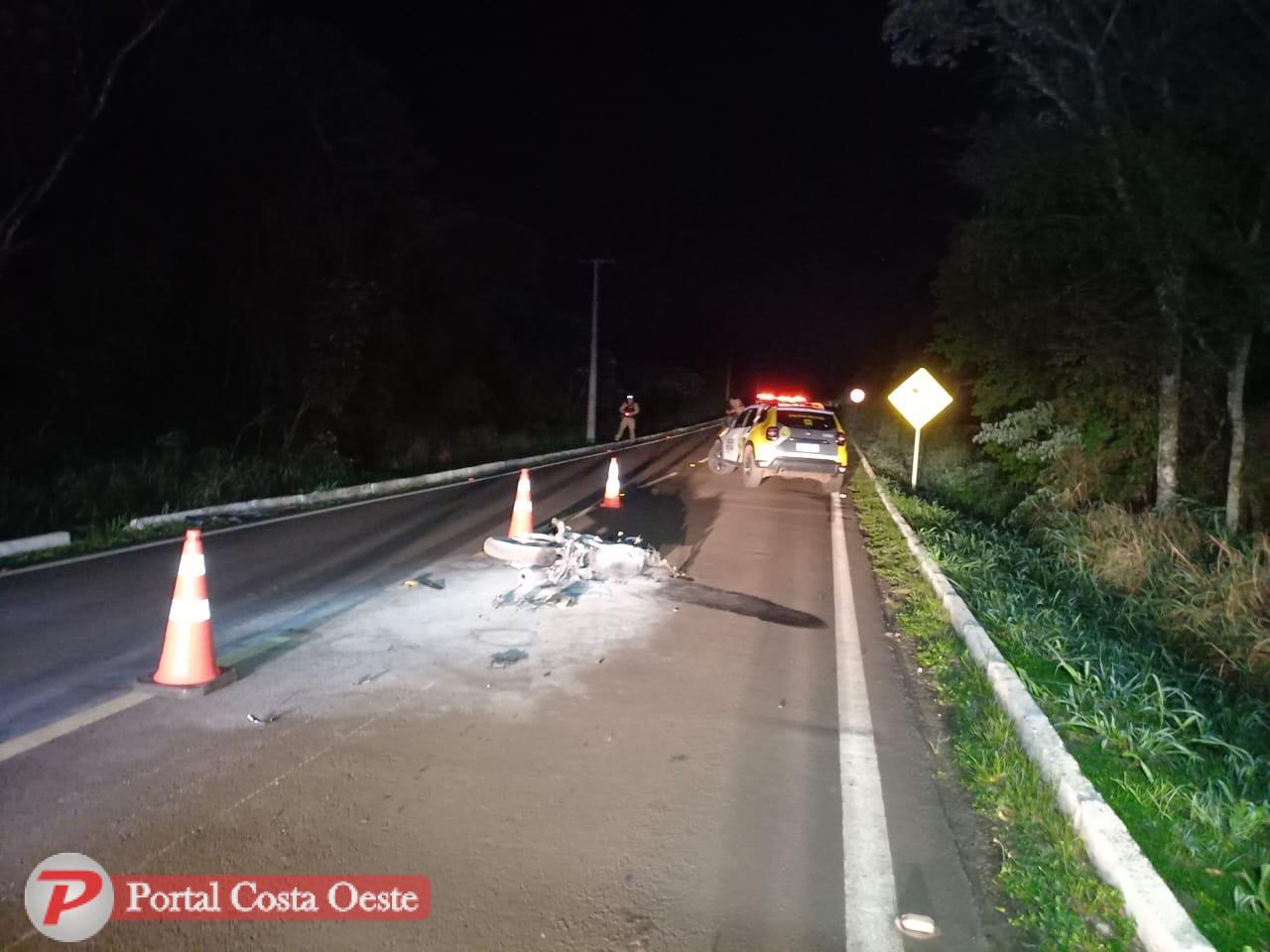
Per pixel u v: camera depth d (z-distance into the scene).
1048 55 15.09
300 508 15.92
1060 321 16.22
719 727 6.39
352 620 8.59
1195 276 14.82
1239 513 16.39
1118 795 5.47
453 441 29.25
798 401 20.80
